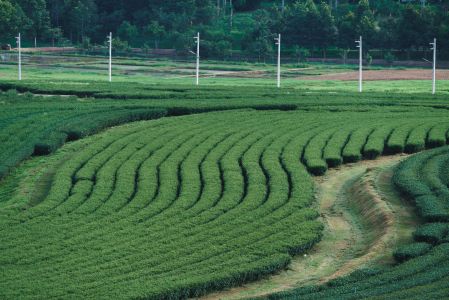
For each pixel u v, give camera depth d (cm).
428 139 7975
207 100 10144
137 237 5397
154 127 8700
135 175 6906
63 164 7325
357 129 8450
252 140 7994
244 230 5522
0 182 7081
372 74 15650
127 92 10731
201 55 19662
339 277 4766
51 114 9062
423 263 4803
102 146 7850
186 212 5906
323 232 5825
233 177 6731
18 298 4359
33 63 17238
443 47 18525
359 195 6538
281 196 6244
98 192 6378
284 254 5138
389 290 4359
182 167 7031
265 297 4525
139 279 4681
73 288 4506
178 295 4556
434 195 6144
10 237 5388
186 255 5100
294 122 8838
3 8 19825
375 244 5453
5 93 10681
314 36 19662
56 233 5484
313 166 7100
